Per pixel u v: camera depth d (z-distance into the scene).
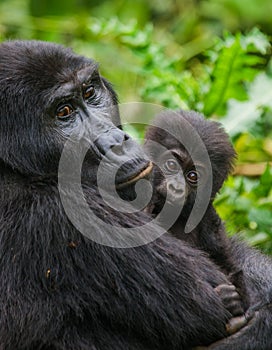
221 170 11.96
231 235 12.73
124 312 9.94
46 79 10.15
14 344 9.73
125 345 10.01
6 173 10.17
